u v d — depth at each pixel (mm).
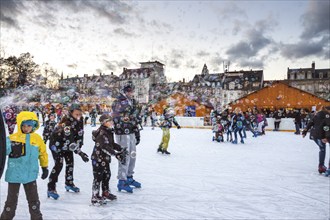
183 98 28984
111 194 3898
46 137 6379
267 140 12562
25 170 2828
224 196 4152
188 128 21875
